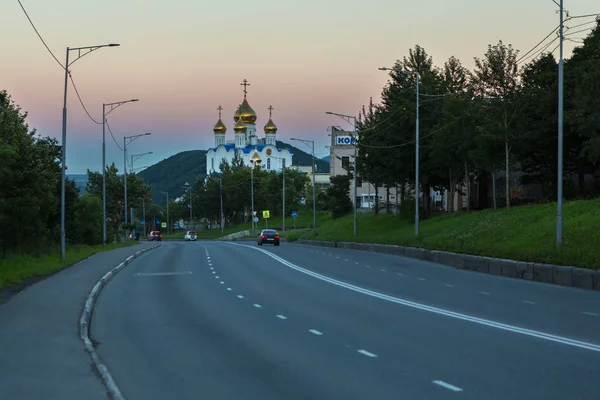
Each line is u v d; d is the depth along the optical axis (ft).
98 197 237.86
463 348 35.60
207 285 76.23
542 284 74.38
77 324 44.27
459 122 154.20
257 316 49.78
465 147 152.87
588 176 157.38
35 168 122.31
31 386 27.02
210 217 475.72
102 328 45.62
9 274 78.74
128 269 105.60
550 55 153.69
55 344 36.70
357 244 169.37
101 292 70.18
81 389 26.53
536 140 143.84
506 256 89.35
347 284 74.74
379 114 191.42
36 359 32.55
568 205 117.29
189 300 61.52
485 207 193.06
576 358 32.48
